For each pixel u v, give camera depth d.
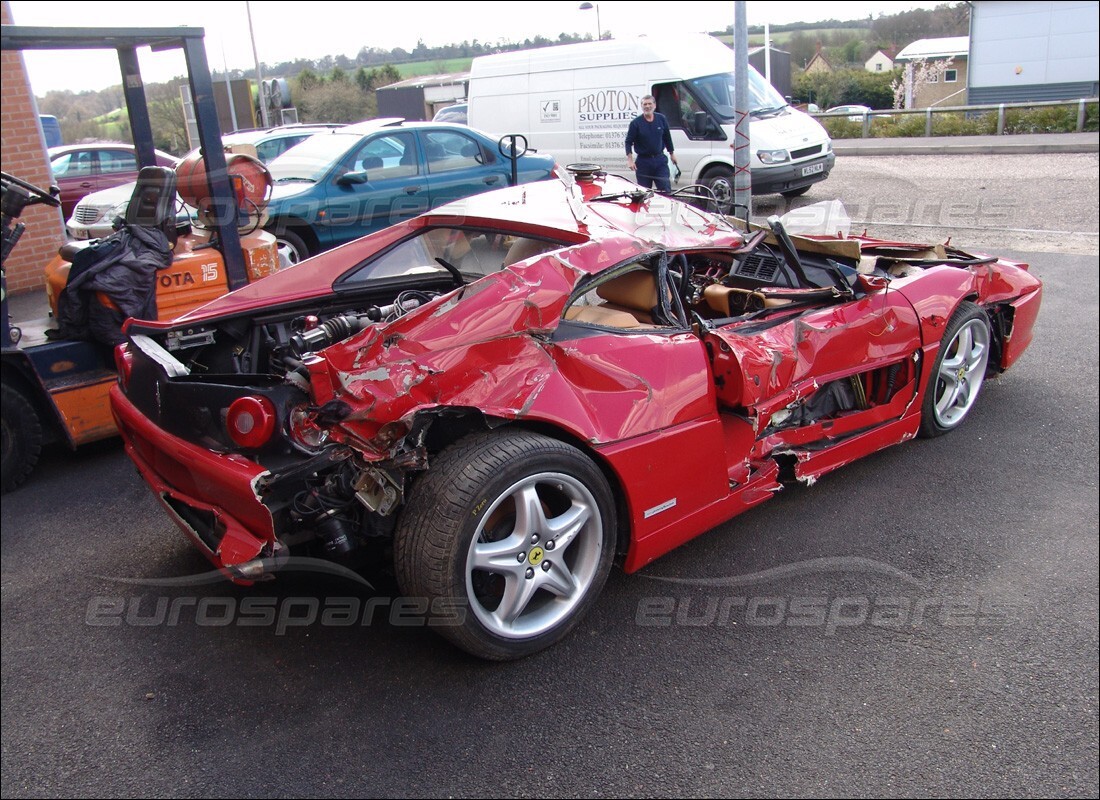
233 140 11.35
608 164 11.73
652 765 2.38
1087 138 16.81
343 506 2.66
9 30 4.16
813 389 3.47
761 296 3.70
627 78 11.33
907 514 3.73
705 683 2.71
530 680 2.74
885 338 3.86
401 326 2.65
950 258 4.69
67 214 12.03
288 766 2.40
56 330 4.63
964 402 4.55
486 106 12.91
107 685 2.77
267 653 2.91
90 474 4.49
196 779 2.37
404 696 2.68
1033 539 3.50
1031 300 4.78
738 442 3.34
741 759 2.40
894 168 14.90
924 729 2.51
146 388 3.07
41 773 2.39
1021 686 2.69
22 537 3.79
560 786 2.31
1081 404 4.82
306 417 2.61
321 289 3.76
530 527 2.66
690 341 3.18
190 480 2.85
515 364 2.72
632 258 3.13
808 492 3.96
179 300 4.90
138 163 5.21
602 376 2.89
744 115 7.76
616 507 2.99
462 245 3.75
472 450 2.58
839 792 2.28
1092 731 2.49
